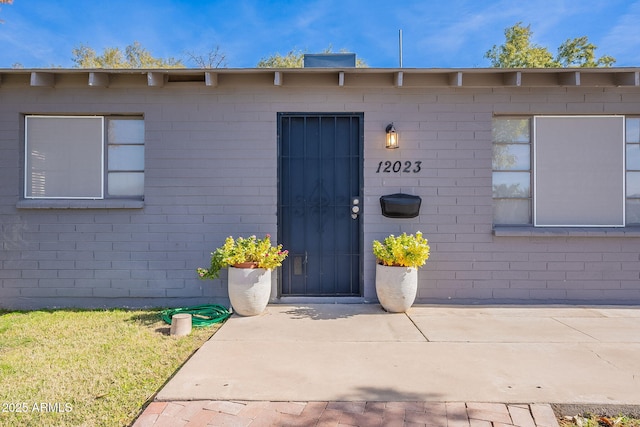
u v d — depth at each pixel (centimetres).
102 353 349
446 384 279
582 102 507
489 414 242
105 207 503
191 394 263
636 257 507
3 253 508
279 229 516
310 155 523
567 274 509
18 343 374
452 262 509
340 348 350
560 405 251
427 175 511
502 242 510
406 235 474
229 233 511
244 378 288
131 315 472
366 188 511
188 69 480
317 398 260
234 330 401
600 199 515
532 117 520
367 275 512
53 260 509
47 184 519
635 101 504
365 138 511
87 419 244
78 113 511
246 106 510
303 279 525
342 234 525
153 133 509
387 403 255
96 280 511
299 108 510
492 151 519
